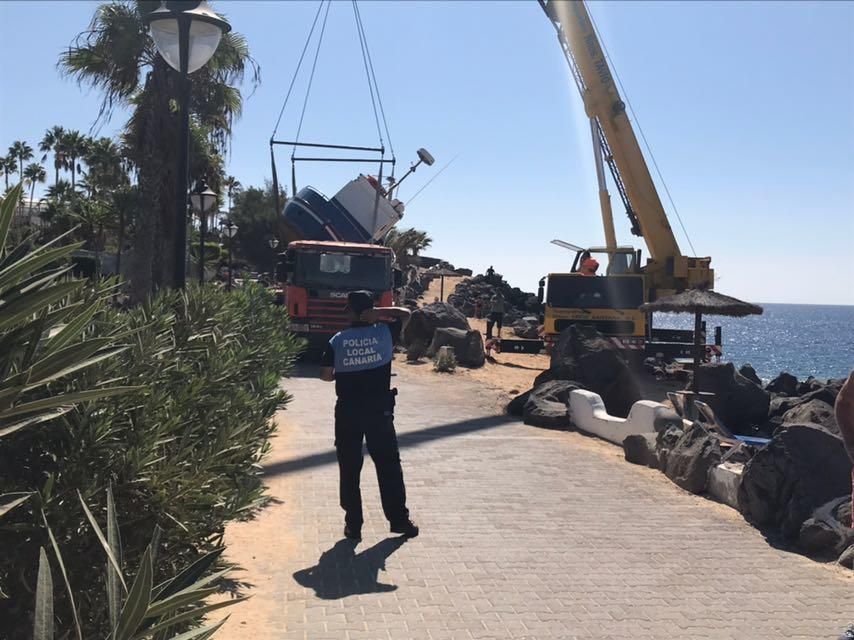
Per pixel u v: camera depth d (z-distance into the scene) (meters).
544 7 24.08
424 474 8.73
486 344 24.91
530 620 4.90
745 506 7.21
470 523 6.92
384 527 6.73
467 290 54.84
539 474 8.84
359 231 23.81
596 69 23.81
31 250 3.15
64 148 71.19
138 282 19.75
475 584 5.48
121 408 3.68
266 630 4.64
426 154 24.52
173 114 20.17
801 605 5.26
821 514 6.42
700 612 5.11
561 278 21.64
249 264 64.38
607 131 24.02
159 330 4.79
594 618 4.97
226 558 5.72
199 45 7.70
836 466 6.74
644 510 7.48
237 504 4.59
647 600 5.29
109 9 19.25
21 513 3.22
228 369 5.43
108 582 2.32
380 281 20.05
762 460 7.01
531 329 28.91
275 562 5.81
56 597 3.29
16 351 2.82
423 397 14.98
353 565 5.79
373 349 6.30
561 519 7.12
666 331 25.12
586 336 15.41
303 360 20.67
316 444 9.95
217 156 24.84
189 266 30.39
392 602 5.12
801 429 6.92
